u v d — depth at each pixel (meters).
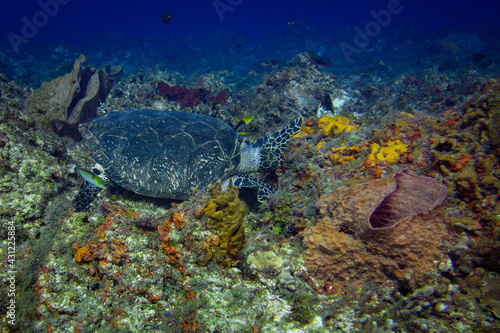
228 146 1.22
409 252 0.65
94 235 0.82
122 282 0.72
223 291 0.71
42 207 0.93
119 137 1.14
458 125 0.94
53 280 0.74
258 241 0.81
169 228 0.74
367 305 0.67
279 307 0.69
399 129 0.97
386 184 0.71
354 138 1.04
